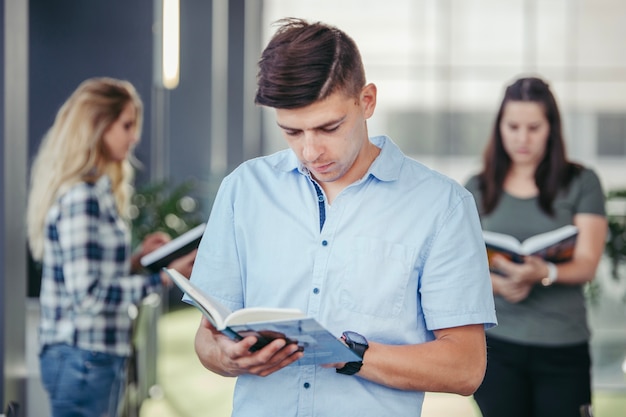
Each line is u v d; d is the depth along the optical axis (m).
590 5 12.75
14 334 4.50
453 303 2.20
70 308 3.61
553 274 3.59
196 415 5.92
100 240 3.62
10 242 4.43
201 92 10.14
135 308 4.72
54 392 3.63
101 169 3.73
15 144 4.48
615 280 6.93
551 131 3.75
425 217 2.23
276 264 2.26
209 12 10.14
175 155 10.08
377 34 13.02
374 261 2.21
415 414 2.27
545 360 3.62
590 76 12.80
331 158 2.10
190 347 8.10
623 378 6.75
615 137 12.77
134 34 7.98
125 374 3.88
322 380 2.24
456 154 13.01
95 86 3.77
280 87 2.02
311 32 2.06
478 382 2.22
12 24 4.38
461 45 12.96
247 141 11.73
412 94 13.06
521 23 12.86
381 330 2.21
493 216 3.85
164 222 6.69
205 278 2.33
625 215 6.10
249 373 2.19
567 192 3.77
